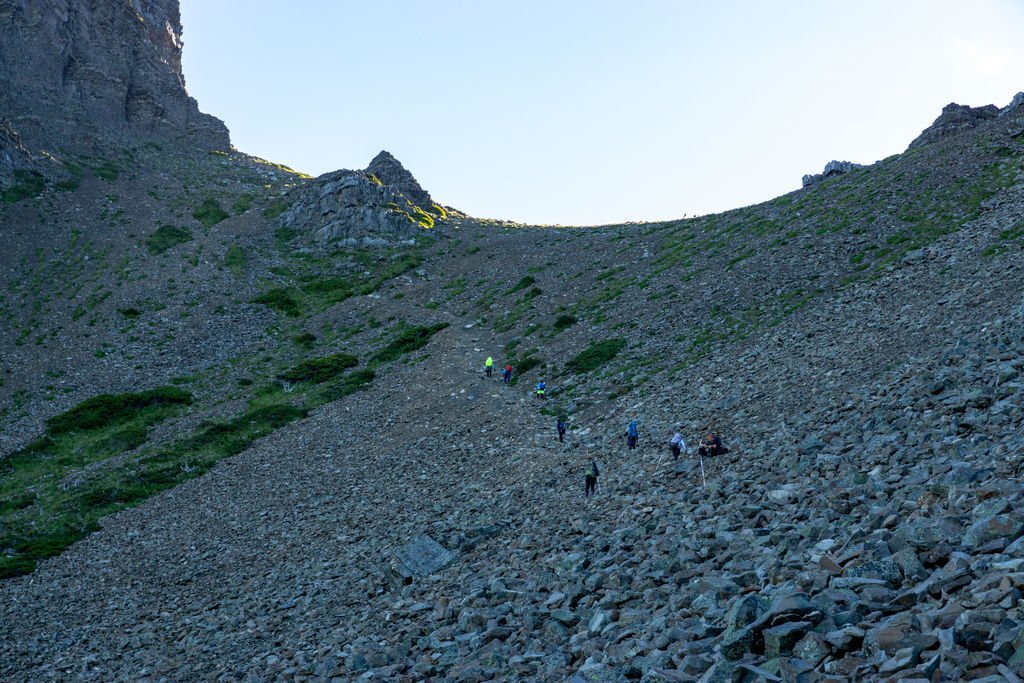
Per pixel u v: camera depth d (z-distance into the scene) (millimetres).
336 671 19500
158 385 83938
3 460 66438
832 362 41625
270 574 38062
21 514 54844
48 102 164500
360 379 79688
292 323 104438
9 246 115625
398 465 51969
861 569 13281
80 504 55219
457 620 21719
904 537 14000
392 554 34781
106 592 40719
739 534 19219
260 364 90375
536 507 34531
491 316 92750
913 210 73938
